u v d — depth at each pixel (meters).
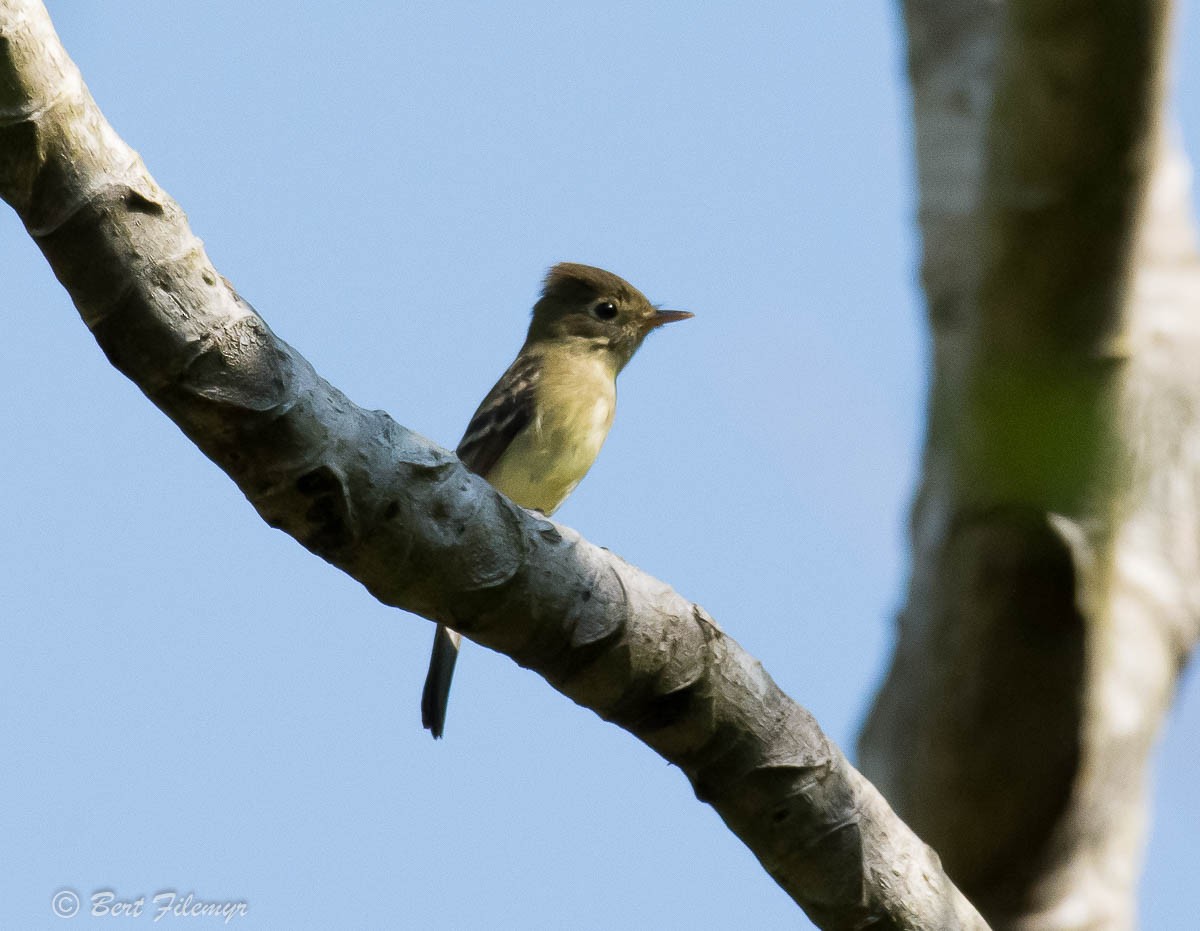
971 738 10.01
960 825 10.28
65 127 5.95
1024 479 7.68
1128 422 8.93
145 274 6.15
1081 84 8.66
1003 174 8.84
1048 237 8.77
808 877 7.67
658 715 7.34
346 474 6.52
